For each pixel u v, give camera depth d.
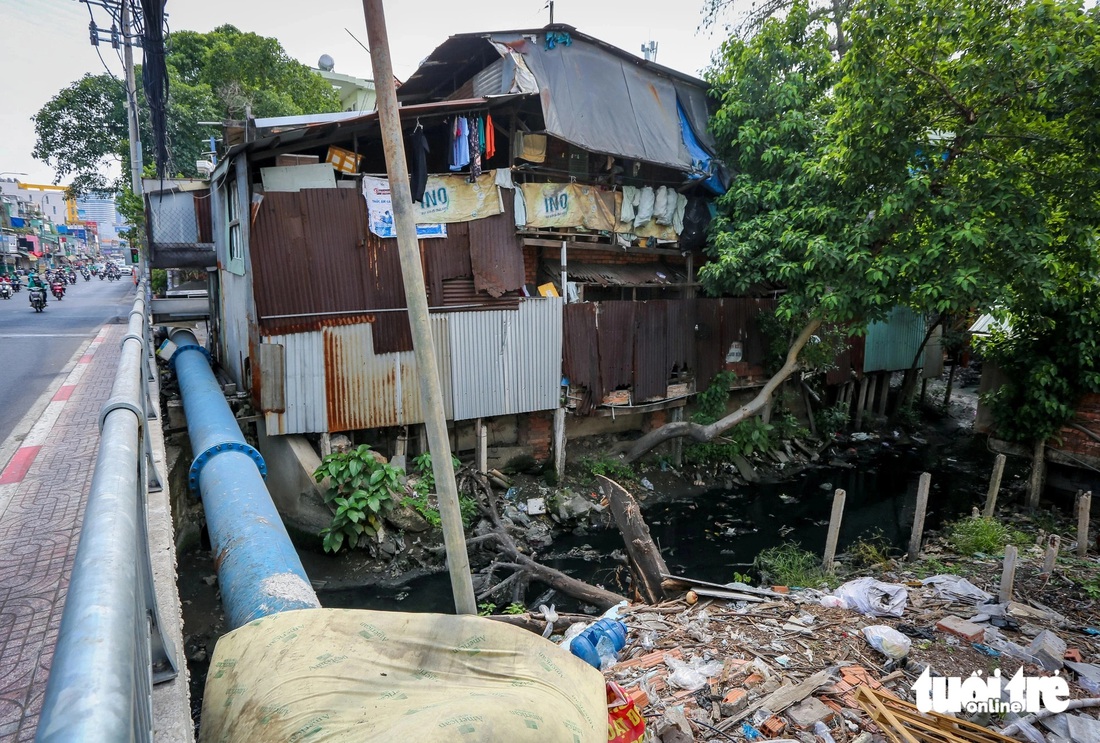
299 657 2.10
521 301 10.45
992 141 8.94
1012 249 8.30
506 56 9.80
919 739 4.30
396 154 3.34
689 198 12.69
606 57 11.22
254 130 8.64
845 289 9.82
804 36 11.90
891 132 8.88
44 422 7.10
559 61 10.52
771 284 14.21
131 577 1.21
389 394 9.48
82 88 23.64
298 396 8.83
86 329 15.25
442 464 3.52
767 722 4.43
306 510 8.91
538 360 10.74
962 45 8.38
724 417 13.17
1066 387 10.80
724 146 12.59
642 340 11.97
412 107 8.49
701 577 9.32
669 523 11.13
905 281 9.51
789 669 5.17
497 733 1.75
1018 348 11.50
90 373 9.88
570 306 10.99
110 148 24.36
